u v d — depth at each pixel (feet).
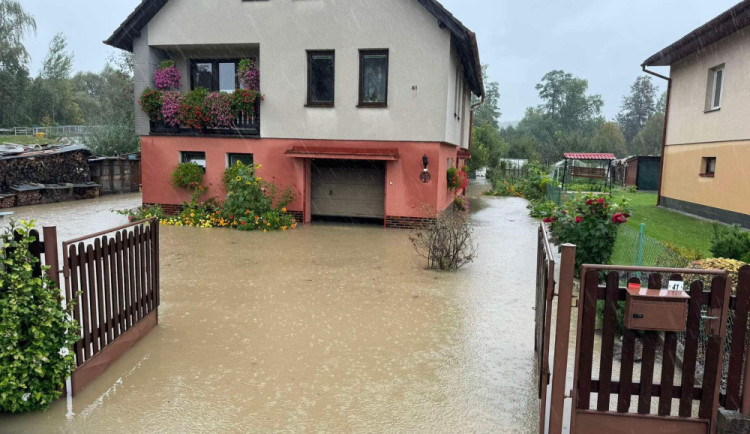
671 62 60.18
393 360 17.21
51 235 13.70
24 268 12.80
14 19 174.19
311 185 53.26
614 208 26.63
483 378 15.93
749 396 11.23
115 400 14.17
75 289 14.34
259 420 13.21
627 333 11.31
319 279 28.25
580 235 26.66
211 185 51.60
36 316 12.94
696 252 28.73
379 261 33.37
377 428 12.92
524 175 115.44
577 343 11.50
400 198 48.57
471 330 20.35
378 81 48.44
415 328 20.48
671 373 11.37
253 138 50.42
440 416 13.58
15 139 161.79
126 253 17.48
